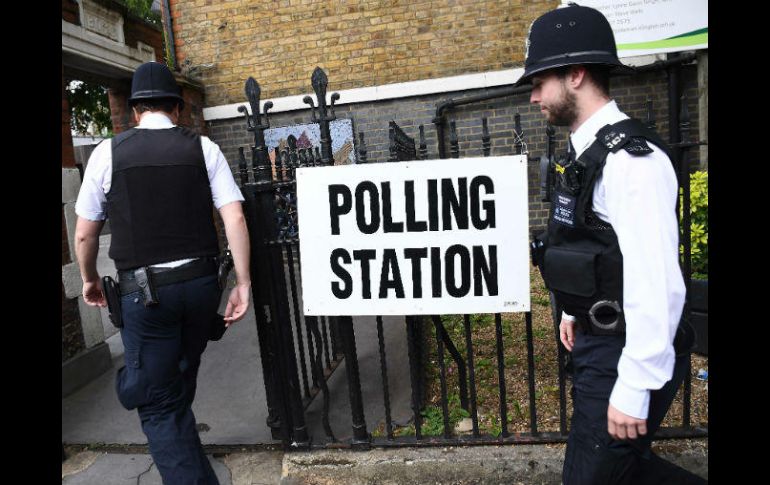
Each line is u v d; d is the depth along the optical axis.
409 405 2.78
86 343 3.58
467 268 2.04
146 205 1.89
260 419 2.86
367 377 3.20
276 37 6.02
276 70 6.08
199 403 3.09
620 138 1.26
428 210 2.03
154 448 1.91
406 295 2.09
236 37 6.11
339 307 2.13
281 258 2.24
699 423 2.28
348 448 2.31
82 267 2.05
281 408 2.30
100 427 2.91
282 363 2.27
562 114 1.41
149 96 2.00
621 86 5.39
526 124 5.64
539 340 3.42
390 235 2.06
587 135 1.37
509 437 2.23
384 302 2.11
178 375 1.98
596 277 1.34
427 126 5.86
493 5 5.57
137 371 1.92
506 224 2.00
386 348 3.65
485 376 2.99
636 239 1.20
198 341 2.08
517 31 5.57
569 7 1.39
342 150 6.00
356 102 5.92
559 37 1.36
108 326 4.79
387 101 5.89
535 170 5.63
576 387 1.47
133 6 11.96
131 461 2.56
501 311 2.06
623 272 1.28
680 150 1.98
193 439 1.97
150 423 1.94
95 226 1.99
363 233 2.08
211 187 2.03
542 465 2.12
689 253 1.99
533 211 5.69
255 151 2.20
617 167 1.24
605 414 1.37
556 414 2.52
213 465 2.46
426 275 2.07
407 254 2.07
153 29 5.37
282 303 2.26
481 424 2.50
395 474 2.20
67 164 3.54
